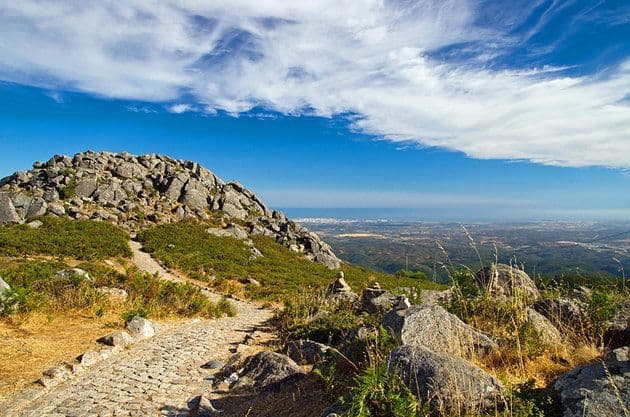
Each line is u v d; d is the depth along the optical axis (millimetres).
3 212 35594
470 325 7547
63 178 45250
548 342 6891
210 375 8961
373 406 4719
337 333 10289
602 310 7461
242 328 14812
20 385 7605
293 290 28828
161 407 7211
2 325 10930
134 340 11586
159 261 31781
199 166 58031
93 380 8281
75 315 12945
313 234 53688
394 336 6531
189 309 17219
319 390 6773
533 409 4387
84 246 30000
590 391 4148
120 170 50719
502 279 9664
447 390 4609
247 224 51094
